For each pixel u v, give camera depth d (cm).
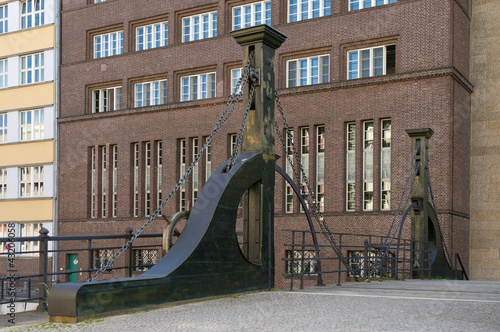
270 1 3278
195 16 3541
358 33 2948
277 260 3102
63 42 4000
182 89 3538
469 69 3020
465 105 2928
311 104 3042
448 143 2677
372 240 2820
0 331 764
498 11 3009
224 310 915
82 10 3938
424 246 2034
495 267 2902
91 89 3881
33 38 4100
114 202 3753
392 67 2888
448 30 2712
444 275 2238
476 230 2962
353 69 2994
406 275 2019
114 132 3722
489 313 876
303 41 3109
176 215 1117
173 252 1038
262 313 877
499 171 2933
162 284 956
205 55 3412
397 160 2784
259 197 1227
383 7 2886
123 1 3769
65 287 826
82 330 751
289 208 3130
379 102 2856
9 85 4188
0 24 4278
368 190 2911
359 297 1107
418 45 2778
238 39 1265
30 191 4059
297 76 3161
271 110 1273
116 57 3753
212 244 1076
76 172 3856
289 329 730
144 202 3612
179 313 884
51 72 4012
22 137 4131
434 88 2725
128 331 732
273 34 1259
